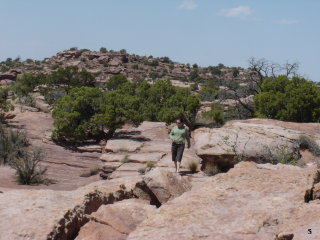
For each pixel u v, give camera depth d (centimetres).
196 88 9800
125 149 2097
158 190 724
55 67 13788
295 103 2659
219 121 2744
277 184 502
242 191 488
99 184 751
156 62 15575
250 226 391
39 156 1783
